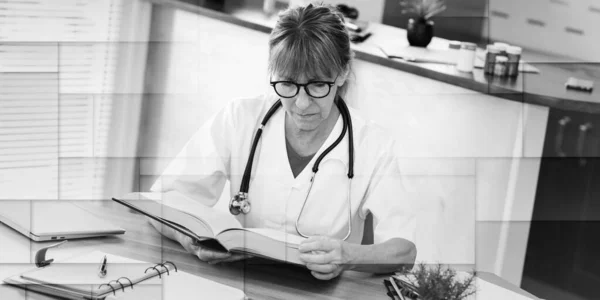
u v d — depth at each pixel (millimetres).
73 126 2941
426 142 2539
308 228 1618
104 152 2939
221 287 1152
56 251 1297
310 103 1532
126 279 1139
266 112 1749
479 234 2416
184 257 1305
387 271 1307
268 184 1646
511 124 2451
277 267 1288
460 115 2508
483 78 2490
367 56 2564
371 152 1655
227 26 2865
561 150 2469
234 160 1722
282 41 1510
